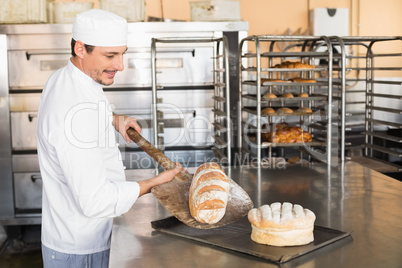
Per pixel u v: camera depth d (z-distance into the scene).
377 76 5.64
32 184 4.24
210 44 4.18
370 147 4.20
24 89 4.14
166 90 4.22
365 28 5.63
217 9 4.13
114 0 4.07
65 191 1.71
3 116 4.15
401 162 4.68
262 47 5.51
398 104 5.14
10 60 4.11
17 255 3.99
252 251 1.41
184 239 1.57
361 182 2.40
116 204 1.59
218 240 1.52
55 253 1.76
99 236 1.77
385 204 1.99
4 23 4.05
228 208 1.70
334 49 5.34
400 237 1.56
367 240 1.53
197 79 4.21
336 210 1.91
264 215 1.48
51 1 4.38
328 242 1.49
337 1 5.59
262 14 5.54
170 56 4.17
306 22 5.58
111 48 1.61
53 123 1.57
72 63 1.70
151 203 2.06
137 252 1.47
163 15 5.36
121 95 4.20
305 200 2.08
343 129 3.41
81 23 1.60
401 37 3.56
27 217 4.21
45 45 4.09
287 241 1.44
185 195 1.73
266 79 3.62
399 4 5.64
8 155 4.18
